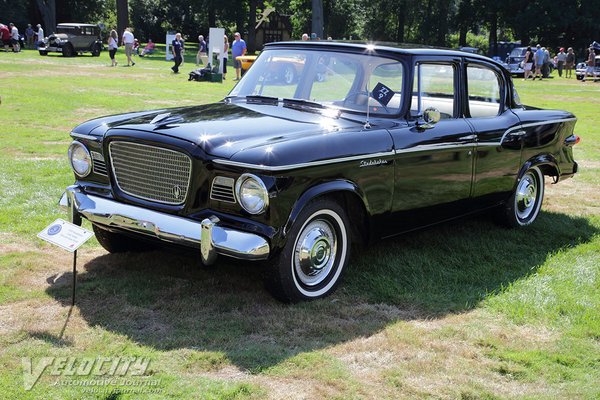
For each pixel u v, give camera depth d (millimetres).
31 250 5363
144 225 4258
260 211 4035
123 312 4188
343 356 3748
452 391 3387
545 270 5355
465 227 6539
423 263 5387
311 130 4566
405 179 4957
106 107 15047
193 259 5266
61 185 7461
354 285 4820
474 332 4129
